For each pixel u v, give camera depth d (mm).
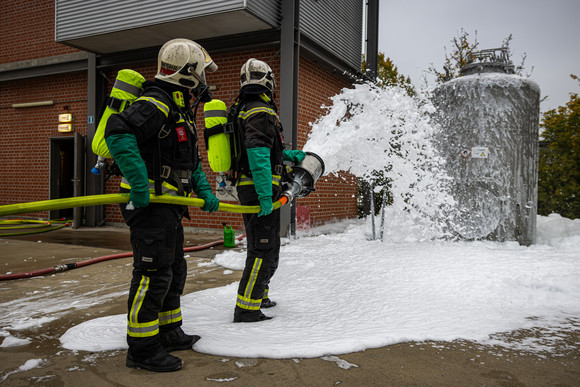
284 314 3021
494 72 6336
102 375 2082
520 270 4059
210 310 3180
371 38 10656
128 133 1979
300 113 8297
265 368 2137
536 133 6055
